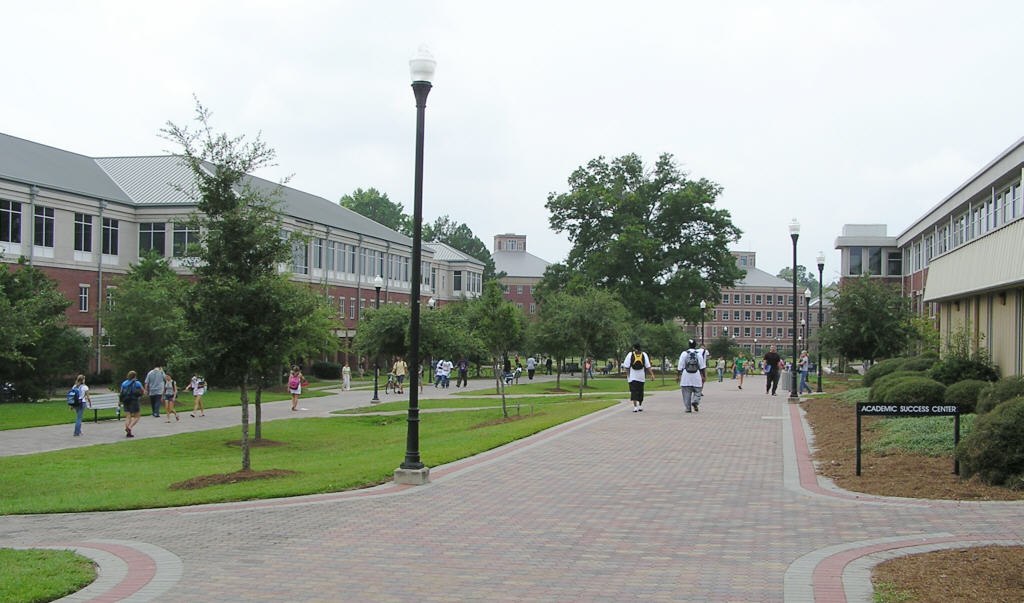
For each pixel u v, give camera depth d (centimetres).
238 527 1004
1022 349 2273
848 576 725
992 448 1145
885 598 656
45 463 1872
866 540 861
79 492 1454
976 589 670
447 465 1454
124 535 986
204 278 1541
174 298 1541
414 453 1294
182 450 2148
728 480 1258
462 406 3303
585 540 892
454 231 12875
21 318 2059
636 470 1364
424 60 1326
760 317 13900
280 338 1563
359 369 6588
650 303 6331
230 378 1570
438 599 693
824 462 1418
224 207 1570
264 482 1369
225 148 1586
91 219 5188
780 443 1695
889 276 6612
